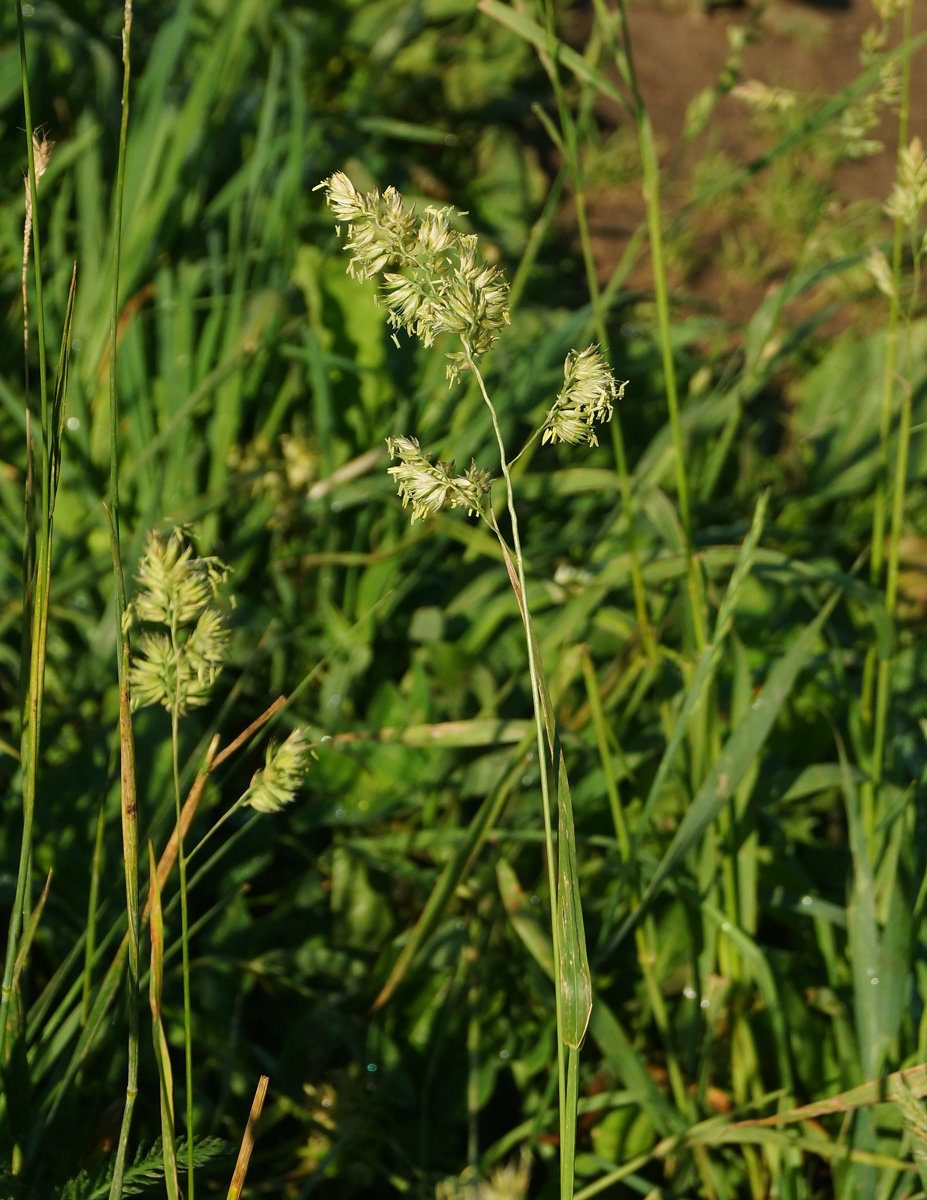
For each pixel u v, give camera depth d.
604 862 1.53
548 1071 1.54
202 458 2.18
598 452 2.54
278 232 2.40
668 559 1.61
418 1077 1.49
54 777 1.68
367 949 1.65
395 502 1.99
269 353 2.19
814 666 1.73
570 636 1.82
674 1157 1.37
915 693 1.99
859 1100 1.25
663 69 4.56
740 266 3.53
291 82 2.57
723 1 4.83
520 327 2.56
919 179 1.24
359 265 1.03
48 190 2.62
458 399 2.24
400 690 2.03
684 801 1.54
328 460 2.04
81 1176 1.17
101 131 2.58
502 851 1.62
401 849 1.71
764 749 1.76
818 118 1.66
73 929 1.55
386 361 2.33
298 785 1.12
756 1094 1.38
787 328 3.29
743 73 4.60
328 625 2.01
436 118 3.84
